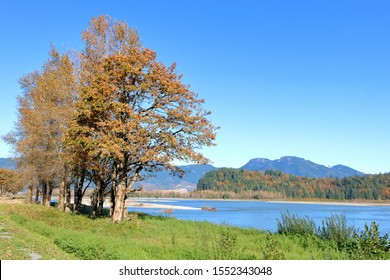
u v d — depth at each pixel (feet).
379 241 55.06
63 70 119.44
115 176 110.01
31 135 125.18
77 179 131.23
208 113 108.06
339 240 70.08
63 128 113.70
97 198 122.42
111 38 114.11
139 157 99.96
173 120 102.68
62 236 59.57
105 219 102.58
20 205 109.29
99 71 106.42
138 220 100.58
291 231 86.69
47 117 119.14
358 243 54.80
